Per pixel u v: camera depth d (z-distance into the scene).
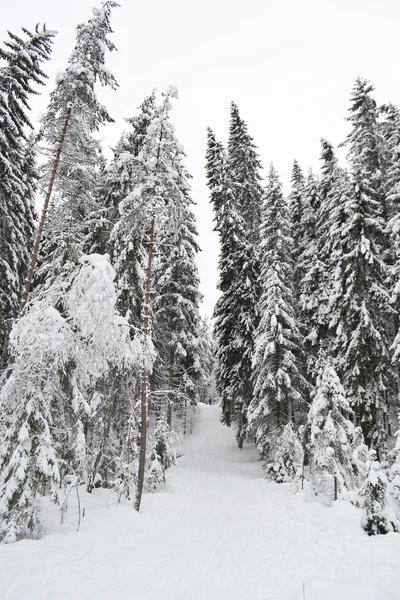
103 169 16.41
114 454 13.77
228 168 24.16
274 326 17.73
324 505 11.91
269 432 18.02
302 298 20.38
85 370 9.70
